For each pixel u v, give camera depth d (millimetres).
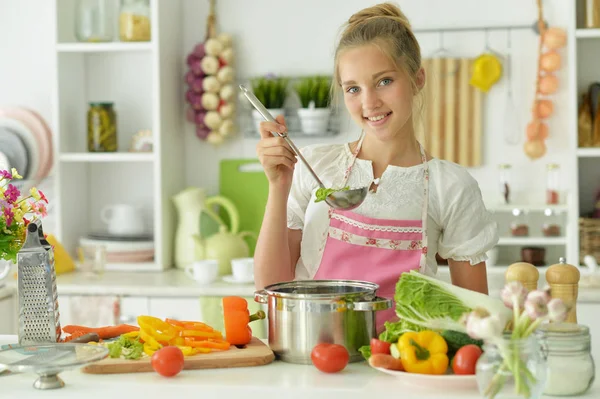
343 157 2152
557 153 3791
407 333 1562
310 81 3838
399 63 1922
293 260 2172
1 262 3619
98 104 3859
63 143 3850
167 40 3861
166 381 1591
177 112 4000
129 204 4117
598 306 3215
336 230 2090
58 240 3850
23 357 1625
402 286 1604
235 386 1543
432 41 3857
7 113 3898
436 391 1516
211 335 1800
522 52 3799
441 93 3822
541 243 3607
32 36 4086
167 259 3898
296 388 1529
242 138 4043
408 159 2102
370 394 1503
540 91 3717
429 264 2059
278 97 3908
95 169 4125
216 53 3893
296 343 1706
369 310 1697
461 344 1559
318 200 1885
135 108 4082
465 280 2084
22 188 3775
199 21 4055
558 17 3770
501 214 3832
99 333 1927
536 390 1384
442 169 2074
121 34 3812
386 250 2049
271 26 3990
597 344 3211
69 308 3486
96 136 3859
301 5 3965
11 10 4094
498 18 3816
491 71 3766
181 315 3451
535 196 3816
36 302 1841
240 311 1799
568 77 3762
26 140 3803
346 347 1700
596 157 3768
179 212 3902
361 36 1946
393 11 2072
